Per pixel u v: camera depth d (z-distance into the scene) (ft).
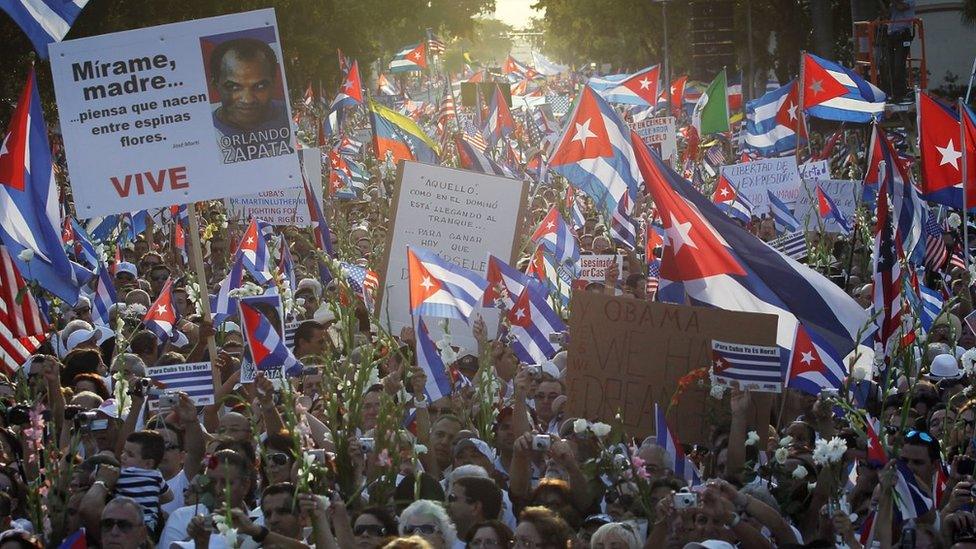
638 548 29.55
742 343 40.70
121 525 30.71
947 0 231.91
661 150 108.06
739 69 254.27
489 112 144.87
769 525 32.17
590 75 378.73
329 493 31.65
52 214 50.24
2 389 44.24
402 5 291.58
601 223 87.92
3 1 58.85
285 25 218.18
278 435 34.58
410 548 25.57
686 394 40.68
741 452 35.91
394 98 269.03
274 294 42.63
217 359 48.14
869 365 46.83
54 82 45.11
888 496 31.09
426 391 40.91
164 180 45.42
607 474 36.22
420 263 45.09
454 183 55.36
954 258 73.61
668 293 47.47
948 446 39.75
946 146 67.82
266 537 29.25
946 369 48.85
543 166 110.83
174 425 38.14
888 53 162.30
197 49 45.37
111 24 155.33
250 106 45.55
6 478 34.42
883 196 49.93
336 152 122.11
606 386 41.63
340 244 74.74
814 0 223.10
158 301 57.41
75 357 47.83
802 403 45.34
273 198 79.87
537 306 49.60
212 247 80.79
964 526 31.83
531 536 28.78
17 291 43.70
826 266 71.82
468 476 32.45
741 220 90.53
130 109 45.29
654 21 284.82
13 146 49.75
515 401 39.81
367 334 49.90
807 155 130.21
